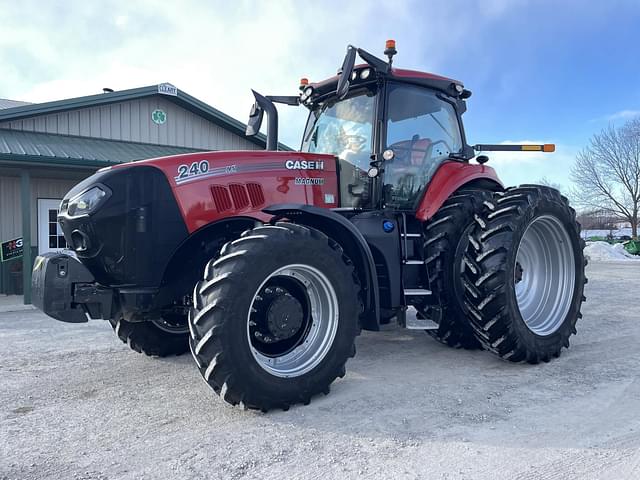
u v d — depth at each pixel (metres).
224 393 3.11
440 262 4.43
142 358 4.76
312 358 3.47
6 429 3.05
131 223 3.54
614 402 3.40
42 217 12.01
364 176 4.39
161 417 3.21
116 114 12.17
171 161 3.71
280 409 3.30
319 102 4.96
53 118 11.38
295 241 3.34
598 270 14.65
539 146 5.20
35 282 3.54
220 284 3.11
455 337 4.84
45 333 6.12
